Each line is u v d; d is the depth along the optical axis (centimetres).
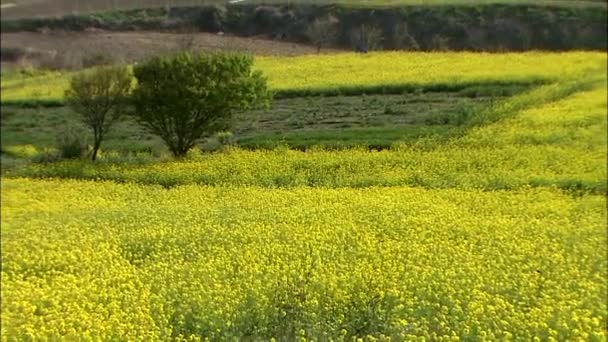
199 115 2858
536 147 2683
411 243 1702
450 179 2384
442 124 3039
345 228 1819
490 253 1633
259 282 1405
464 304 1330
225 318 1277
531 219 1942
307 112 3303
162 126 2891
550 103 3281
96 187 2534
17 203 2361
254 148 2889
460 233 1797
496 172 2441
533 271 1519
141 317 1273
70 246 1805
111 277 1546
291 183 2455
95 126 2978
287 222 1914
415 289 1398
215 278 1466
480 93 3475
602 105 3206
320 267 1504
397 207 2041
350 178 2450
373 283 1409
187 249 1719
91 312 1351
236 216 1995
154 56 3167
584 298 1368
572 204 2094
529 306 1347
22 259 1719
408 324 1211
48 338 1234
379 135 2908
